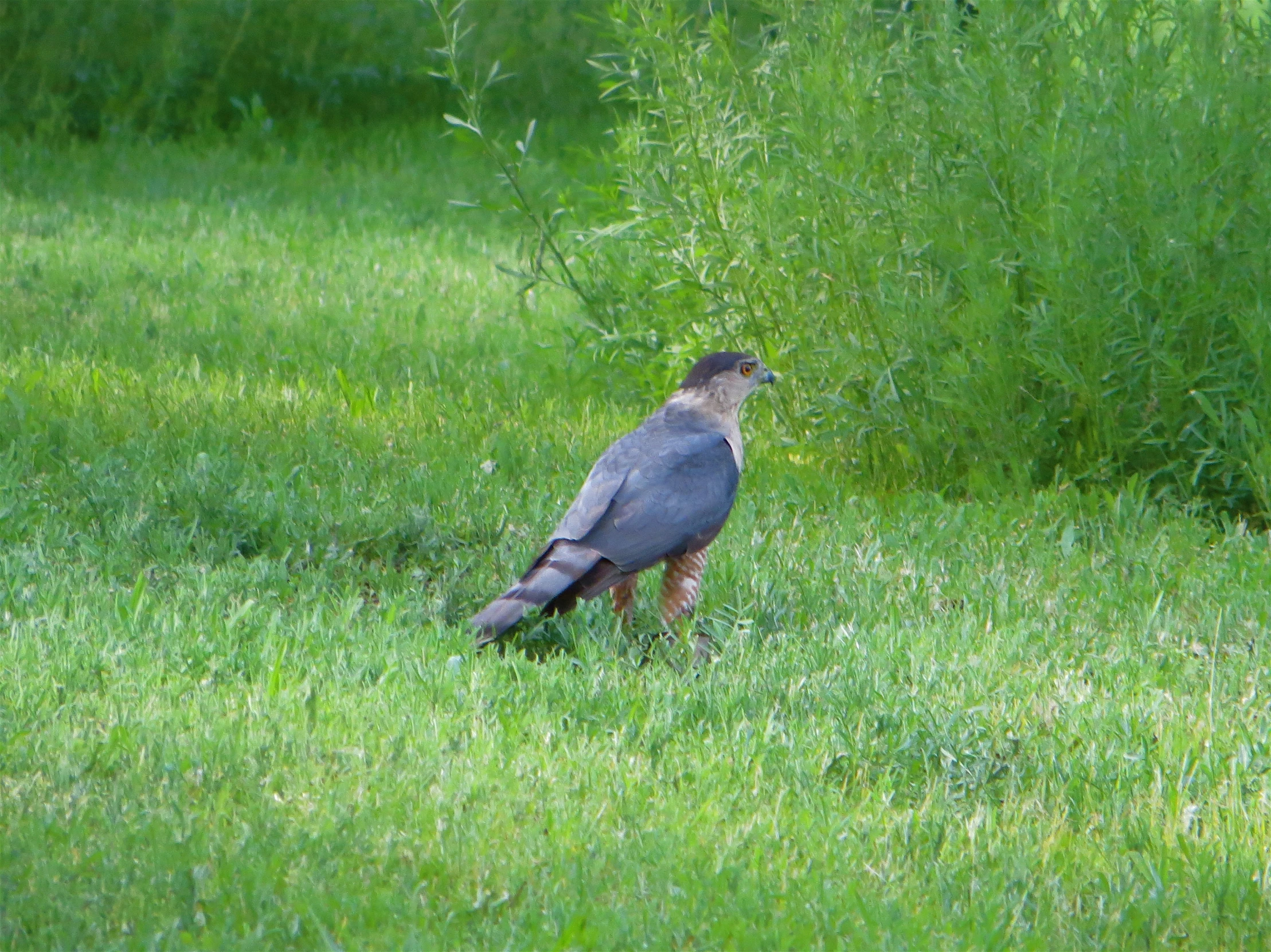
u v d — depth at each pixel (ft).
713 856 22.81
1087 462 42.70
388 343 55.72
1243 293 40.45
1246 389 39.96
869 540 38.60
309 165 91.91
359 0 101.35
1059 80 42.27
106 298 59.26
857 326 43.14
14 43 91.56
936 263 42.37
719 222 44.14
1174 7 41.50
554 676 28.50
